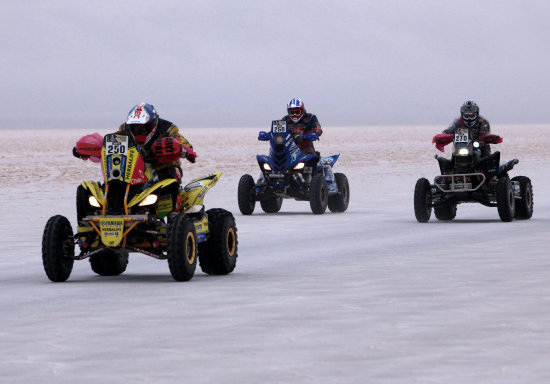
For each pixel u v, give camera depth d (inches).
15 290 844.0
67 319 682.2
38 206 1914.4
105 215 877.8
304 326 636.1
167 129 933.2
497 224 1454.2
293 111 1756.9
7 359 550.0
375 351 554.6
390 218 1611.7
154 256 874.1
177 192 902.4
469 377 491.2
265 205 1791.3
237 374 505.7
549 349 553.6
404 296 757.3
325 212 1780.3
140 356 551.2
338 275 902.4
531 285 802.8
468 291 776.9
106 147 883.4
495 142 1502.2
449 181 1523.1
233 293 796.0
